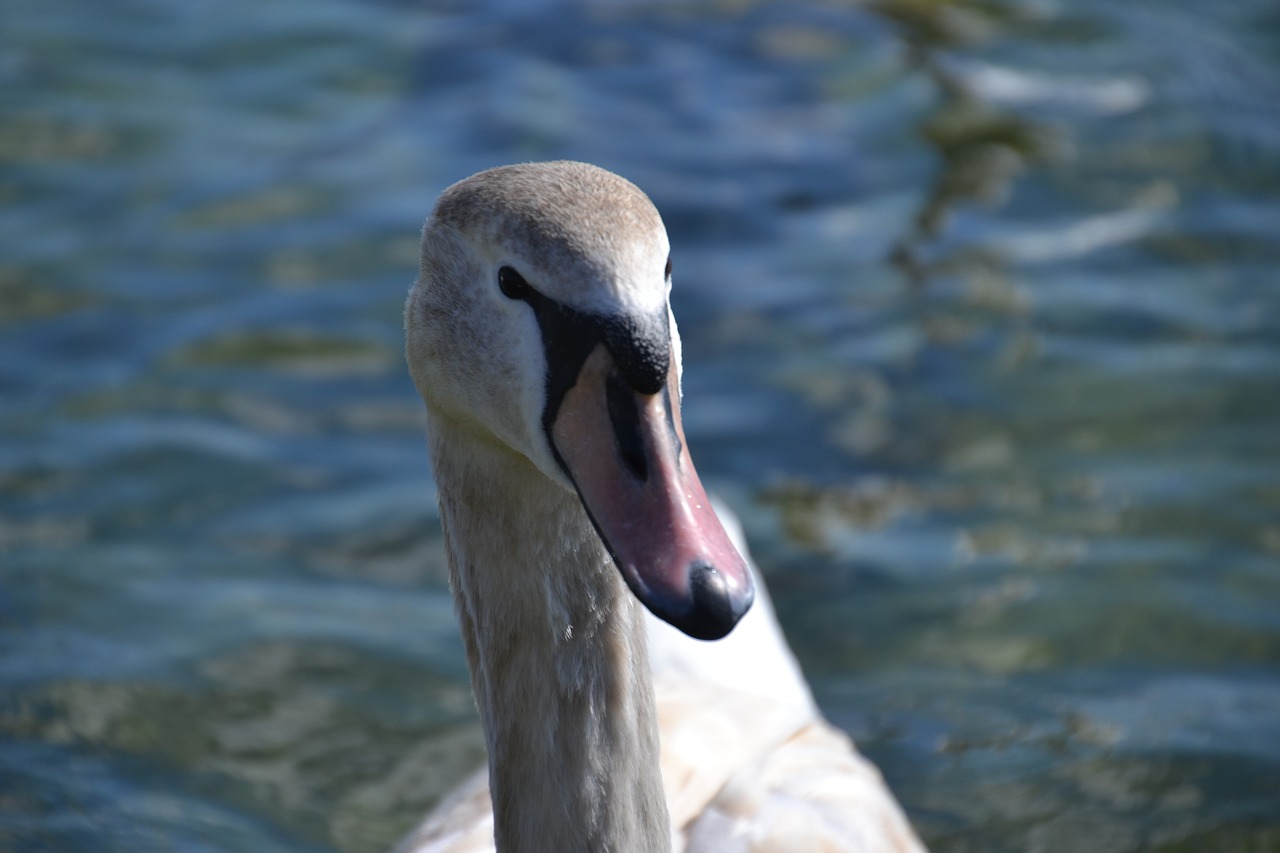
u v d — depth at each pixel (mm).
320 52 14656
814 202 12781
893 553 9164
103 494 9445
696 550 3961
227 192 12461
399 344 10883
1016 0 15688
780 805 5781
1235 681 8180
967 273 11836
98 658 8273
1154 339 10992
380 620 8656
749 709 6426
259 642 8445
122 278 11398
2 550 8977
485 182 4359
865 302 11500
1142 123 13648
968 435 10125
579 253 4098
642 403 4098
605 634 4621
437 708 8109
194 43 14734
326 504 9469
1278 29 15039
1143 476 9680
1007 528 9320
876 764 7711
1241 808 7426
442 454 4703
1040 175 13031
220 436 9961
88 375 10430
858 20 15461
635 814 4676
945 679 8266
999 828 7355
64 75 14016
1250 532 9172
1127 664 8320
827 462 9914
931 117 13891
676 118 13867
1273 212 12461
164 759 7691
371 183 12641
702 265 11969
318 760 7758
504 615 4684
